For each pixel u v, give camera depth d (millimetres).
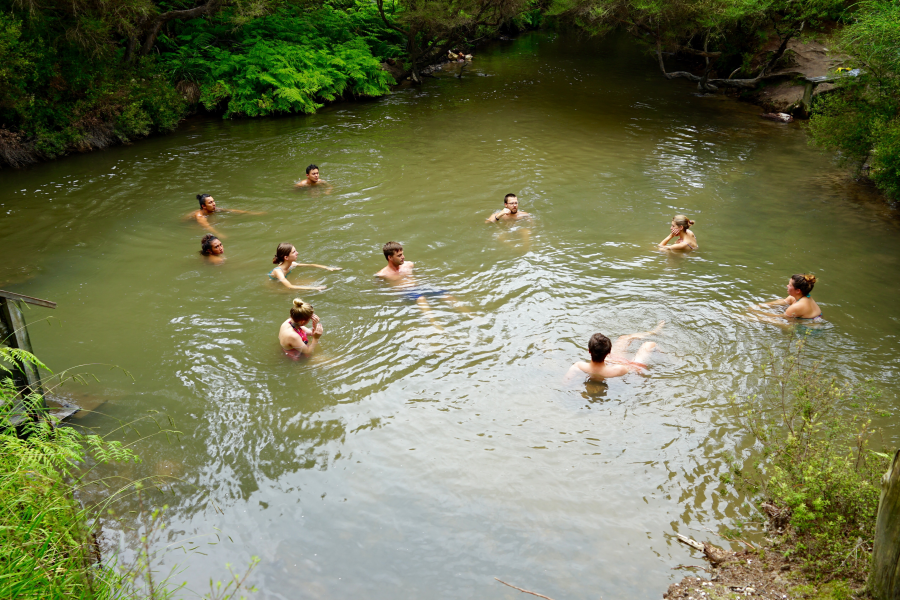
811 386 5676
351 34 23156
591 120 18438
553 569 4578
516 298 8461
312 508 5219
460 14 21391
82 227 10844
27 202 11977
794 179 13281
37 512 3633
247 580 4543
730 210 11594
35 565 3291
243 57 19109
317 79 19562
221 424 6211
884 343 7355
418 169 13891
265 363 7156
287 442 5980
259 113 18812
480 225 10875
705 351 7234
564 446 5852
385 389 6715
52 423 5020
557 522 5016
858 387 6465
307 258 9641
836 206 11750
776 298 8398
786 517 4680
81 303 8398
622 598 4309
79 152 15086
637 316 7984
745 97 21109
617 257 9672
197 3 19734
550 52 31859
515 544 4816
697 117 18844
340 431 6117
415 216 11258
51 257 9727
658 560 4621
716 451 5742
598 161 14523
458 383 6793
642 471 5527
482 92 22406
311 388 6746
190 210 11547
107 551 4750
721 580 4340
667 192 12523
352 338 7609
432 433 6062
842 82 12547
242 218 11180
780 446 5371
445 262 9508
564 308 8203
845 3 17328
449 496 5309
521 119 18531
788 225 10898
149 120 16312
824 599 3812
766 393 6480
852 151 12383
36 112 14469
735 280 8914
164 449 5863
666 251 9883
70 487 4270
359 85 20953
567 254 9773
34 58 14352
